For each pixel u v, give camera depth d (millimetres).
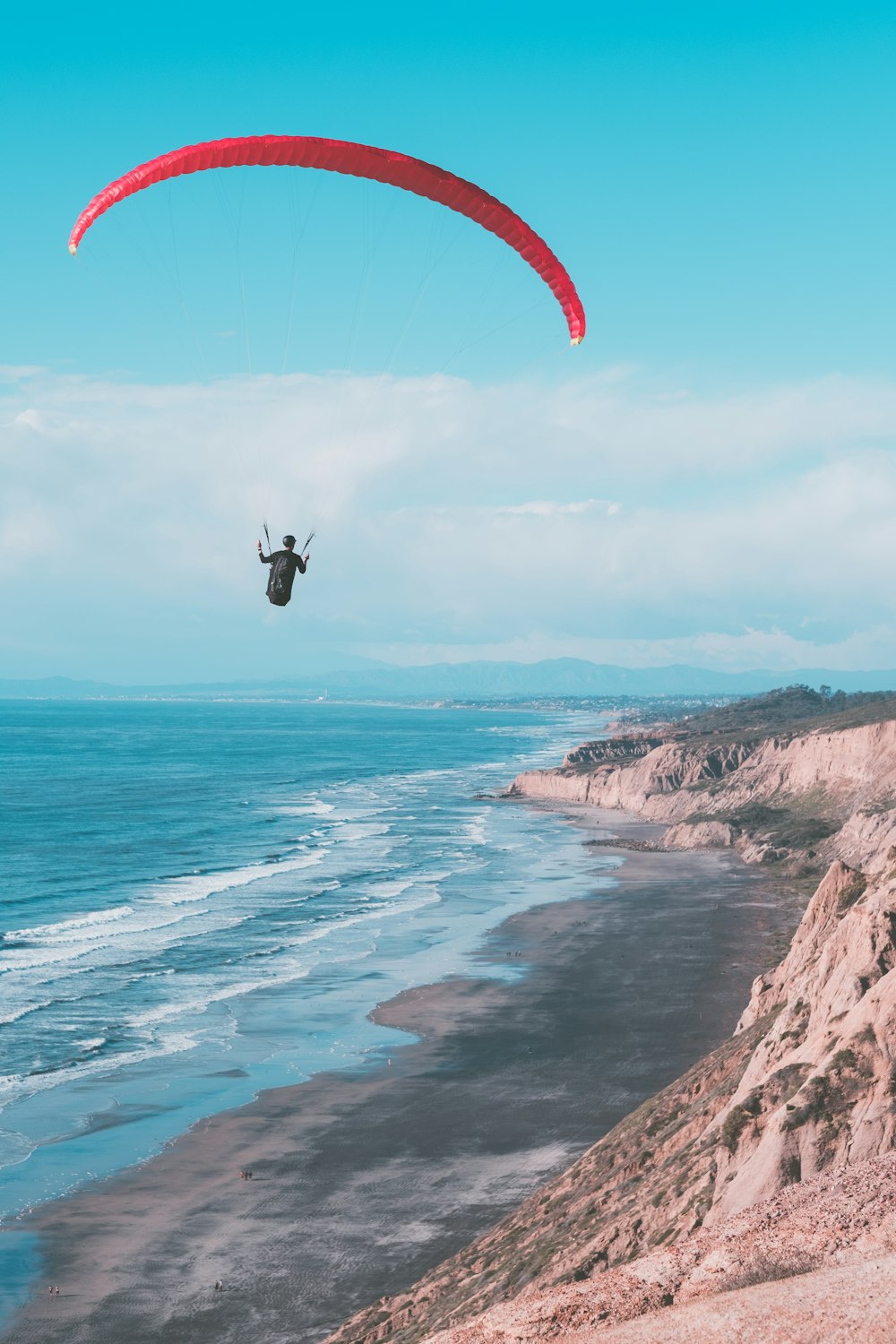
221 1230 32594
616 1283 11977
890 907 23797
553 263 24219
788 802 114375
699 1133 25359
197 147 21906
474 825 133625
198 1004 55719
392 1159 37062
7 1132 39781
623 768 153000
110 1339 27484
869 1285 10703
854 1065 19875
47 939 71000
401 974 61531
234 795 171250
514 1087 43406
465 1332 11812
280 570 21297
